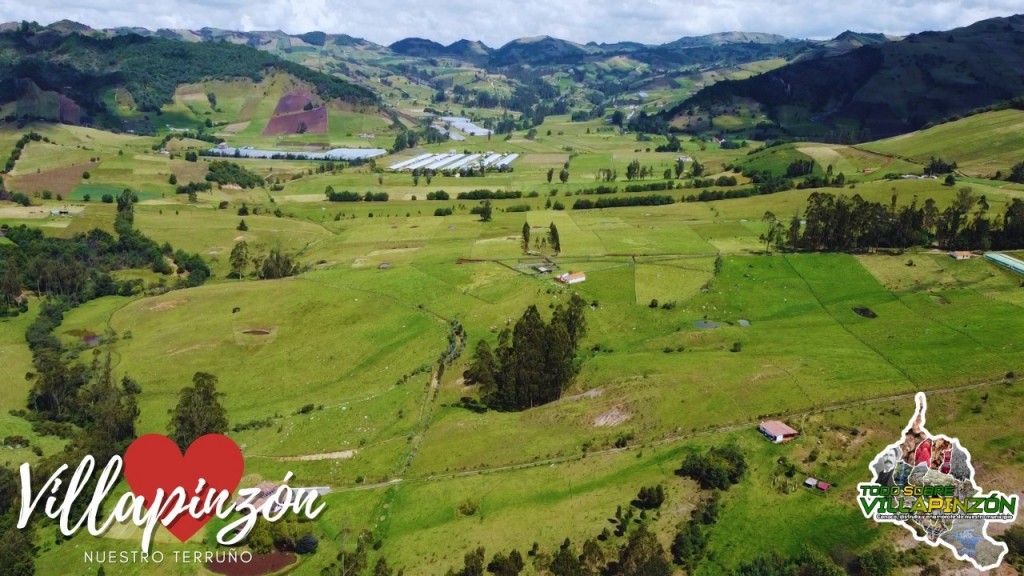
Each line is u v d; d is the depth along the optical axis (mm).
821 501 81375
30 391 136125
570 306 144875
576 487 90812
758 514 80500
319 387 137750
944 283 155500
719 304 158500
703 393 108438
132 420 121750
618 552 76500
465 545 81812
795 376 111562
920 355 118000
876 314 145875
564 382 121312
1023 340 120688
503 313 160250
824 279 167750
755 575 71438
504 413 117062
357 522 90562
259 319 166625
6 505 97812
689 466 88000
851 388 106312
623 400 110188
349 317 164500
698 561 75062
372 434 116000
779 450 92188
